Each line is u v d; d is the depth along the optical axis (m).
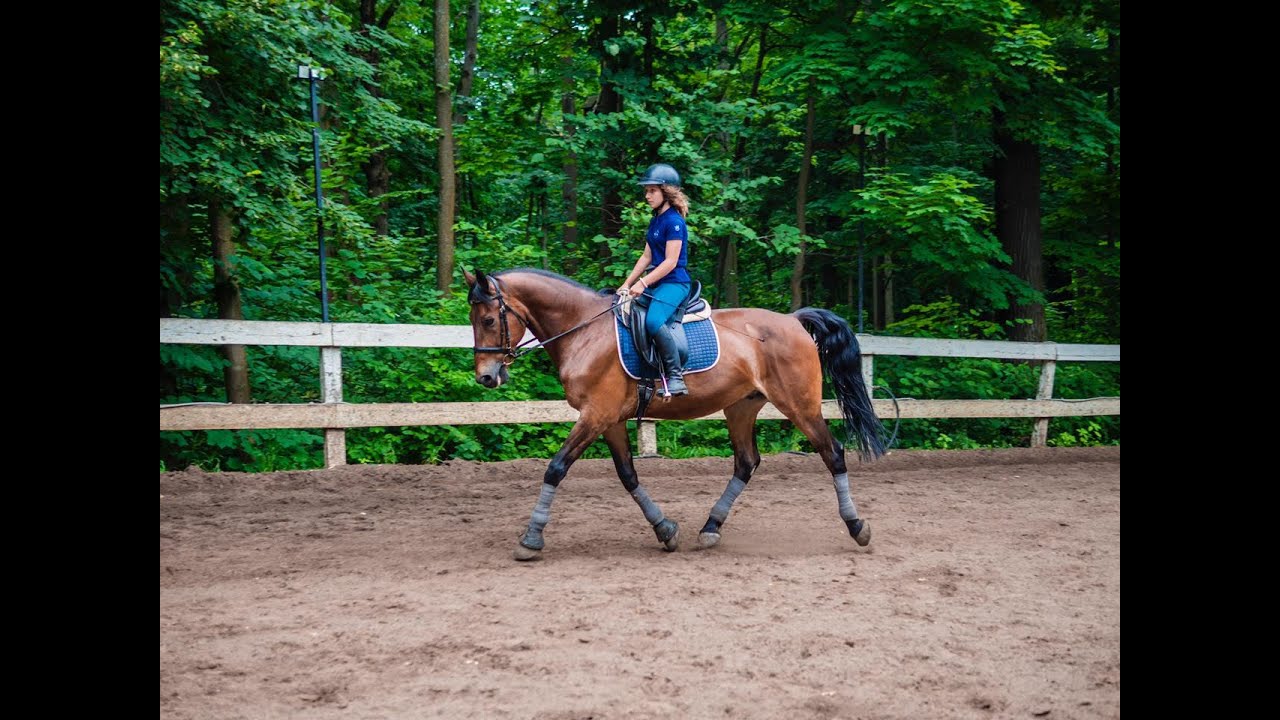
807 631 4.70
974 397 13.05
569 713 3.66
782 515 7.91
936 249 12.77
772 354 6.58
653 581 5.62
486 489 8.88
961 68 11.98
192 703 3.74
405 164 16.70
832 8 13.13
